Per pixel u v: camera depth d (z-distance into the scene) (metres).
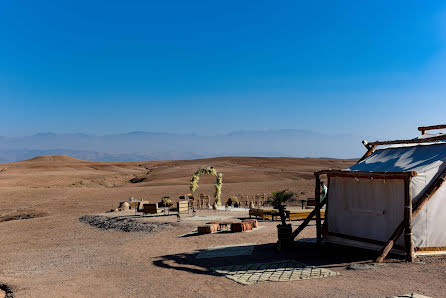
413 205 11.45
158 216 26.98
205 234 18.56
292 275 10.23
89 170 109.12
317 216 14.35
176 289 9.78
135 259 14.41
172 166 118.19
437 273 9.48
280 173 74.75
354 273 10.02
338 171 13.77
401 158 13.48
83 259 15.74
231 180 63.84
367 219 12.86
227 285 9.76
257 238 16.44
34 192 50.91
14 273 13.84
